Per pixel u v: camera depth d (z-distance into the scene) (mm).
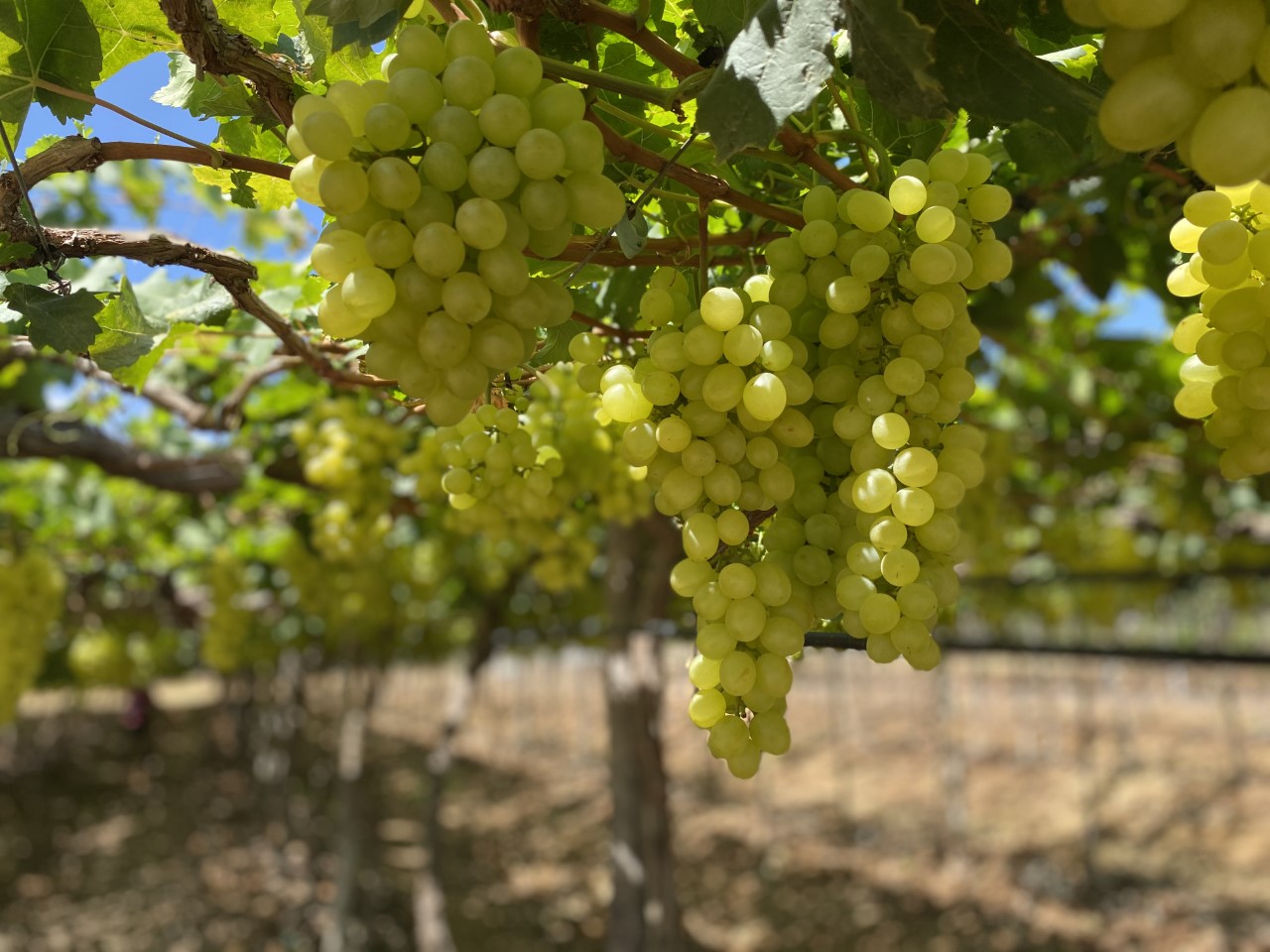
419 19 1119
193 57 957
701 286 964
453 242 727
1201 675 18922
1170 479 5727
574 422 1919
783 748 817
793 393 834
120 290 1357
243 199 1427
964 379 877
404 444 2805
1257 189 757
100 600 6133
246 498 4488
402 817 13266
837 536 887
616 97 1247
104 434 3115
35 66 1088
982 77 822
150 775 15453
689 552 849
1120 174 1951
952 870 10484
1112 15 555
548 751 17359
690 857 11102
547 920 9422
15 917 9500
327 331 790
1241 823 11406
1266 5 542
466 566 7281
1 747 16094
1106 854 10648
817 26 799
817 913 9375
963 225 865
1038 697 18812
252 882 10523
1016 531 6613
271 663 12391
